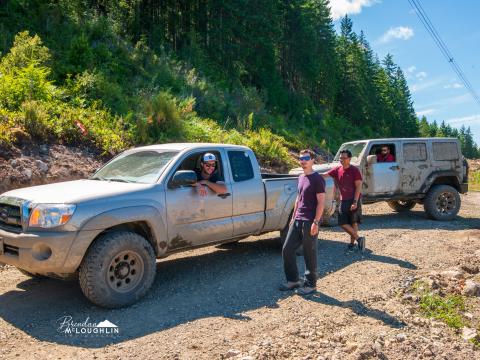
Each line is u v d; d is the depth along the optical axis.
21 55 14.17
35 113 10.70
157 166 5.88
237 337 4.20
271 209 6.96
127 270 5.03
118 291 4.91
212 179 6.26
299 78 58.47
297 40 53.22
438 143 11.55
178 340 4.11
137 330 4.35
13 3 19.19
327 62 61.66
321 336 4.26
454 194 11.36
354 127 66.56
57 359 3.75
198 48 32.91
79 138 11.45
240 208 6.48
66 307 4.99
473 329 4.56
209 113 22.02
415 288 5.69
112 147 11.83
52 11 20.14
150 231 5.44
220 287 5.73
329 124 54.72
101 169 6.35
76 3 22.78
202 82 24.73
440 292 5.55
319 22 61.50
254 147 17.67
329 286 5.75
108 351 3.90
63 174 9.89
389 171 10.90
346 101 70.81
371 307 5.03
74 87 14.43
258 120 26.41
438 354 3.98
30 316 4.73
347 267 6.64
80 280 4.81
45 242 4.59
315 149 28.95
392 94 96.88
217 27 38.69
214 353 3.86
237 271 6.48
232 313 4.82
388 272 6.36
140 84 19.27
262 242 8.45
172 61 25.48
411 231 9.59
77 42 17.53
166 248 5.57
